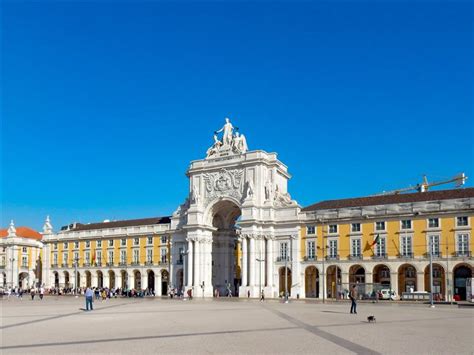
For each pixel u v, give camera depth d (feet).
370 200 147.23
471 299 109.60
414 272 136.26
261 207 153.69
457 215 128.26
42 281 208.64
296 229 149.59
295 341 40.32
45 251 208.85
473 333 46.37
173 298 149.28
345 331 47.98
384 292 131.54
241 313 74.79
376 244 138.41
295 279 147.33
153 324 55.52
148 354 33.73
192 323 56.75
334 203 153.58
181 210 172.65
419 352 34.71
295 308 89.97
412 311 81.51
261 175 155.53
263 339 41.60
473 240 125.29
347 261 140.97
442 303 111.14
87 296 83.10
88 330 48.93
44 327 52.06
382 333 46.21
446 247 128.36
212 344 38.55
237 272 186.39
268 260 151.12
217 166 161.79
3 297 156.25
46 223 210.59
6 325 54.24
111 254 191.93
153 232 181.57
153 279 185.98
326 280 145.59
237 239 175.52
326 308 89.92
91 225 206.18
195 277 157.69
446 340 41.06
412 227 134.10
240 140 161.99
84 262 197.88
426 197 137.80
